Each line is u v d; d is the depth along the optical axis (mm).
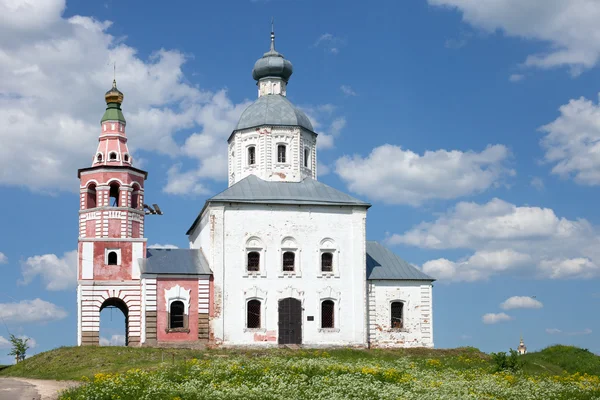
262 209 78062
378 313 80500
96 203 78750
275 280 77188
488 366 68312
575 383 56406
